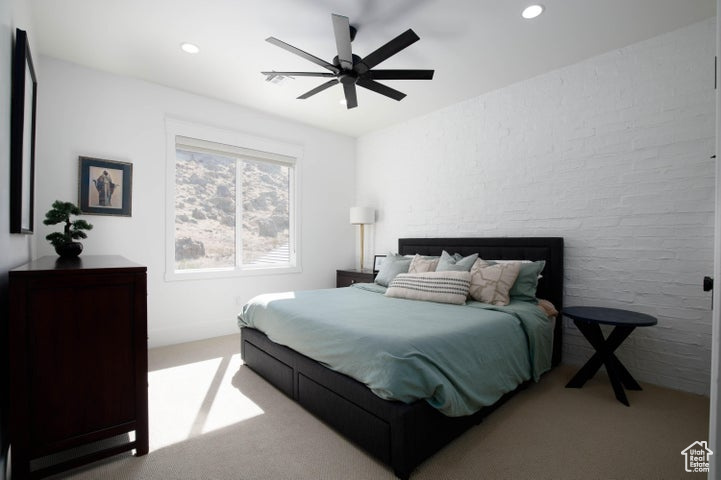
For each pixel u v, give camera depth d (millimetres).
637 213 2631
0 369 1432
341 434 1873
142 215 3352
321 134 4785
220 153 3881
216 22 2428
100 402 1568
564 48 2717
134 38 2631
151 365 2902
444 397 1555
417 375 1556
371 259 4957
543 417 2045
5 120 1489
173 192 3537
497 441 1797
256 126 4125
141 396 1668
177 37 2615
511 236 3373
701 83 2373
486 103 3572
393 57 2848
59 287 1475
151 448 1734
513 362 2154
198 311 3709
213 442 1791
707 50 2352
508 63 2951
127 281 1635
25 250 2090
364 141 5047
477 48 2719
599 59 2816
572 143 2967
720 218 915
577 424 1967
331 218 4910
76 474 1526
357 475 1543
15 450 1381
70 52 2838
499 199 3469
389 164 4668
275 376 2438
